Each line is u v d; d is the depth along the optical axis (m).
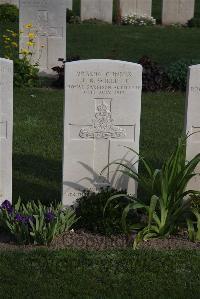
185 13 11.23
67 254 3.13
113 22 11.11
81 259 3.10
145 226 3.39
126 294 2.84
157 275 2.99
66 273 2.98
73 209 3.58
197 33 10.56
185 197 3.64
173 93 6.55
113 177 3.64
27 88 6.50
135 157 3.63
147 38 9.91
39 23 7.05
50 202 3.77
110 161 3.62
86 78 3.49
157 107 6.04
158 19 11.73
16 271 2.99
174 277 2.98
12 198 3.84
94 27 10.52
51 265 3.04
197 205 3.40
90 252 3.17
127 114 3.57
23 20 7.04
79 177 3.62
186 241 3.35
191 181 3.65
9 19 10.29
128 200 3.50
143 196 3.86
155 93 6.52
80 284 2.90
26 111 5.73
